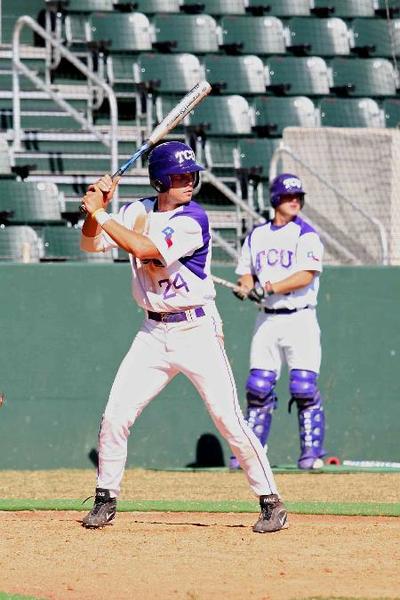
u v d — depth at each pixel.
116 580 20.52
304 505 30.95
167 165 24.83
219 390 25.33
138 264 25.11
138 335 25.62
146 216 25.42
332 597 18.95
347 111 62.72
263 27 65.75
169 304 24.89
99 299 43.09
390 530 26.58
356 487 36.88
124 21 63.31
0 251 51.44
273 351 40.94
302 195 40.50
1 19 68.56
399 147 51.88
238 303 44.19
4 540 24.67
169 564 22.00
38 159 58.47
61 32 64.88
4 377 42.25
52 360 42.66
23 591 19.59
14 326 42.41
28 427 42.44
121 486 37.28
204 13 66.88
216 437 43.91
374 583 20.38
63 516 29.12
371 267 45.41
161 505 30.84
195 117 60.03
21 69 57.16
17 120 58.28
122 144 61.03
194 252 24.86
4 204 53.94
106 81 62.41
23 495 34.66
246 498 33.97
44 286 42.66
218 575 20.97
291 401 41.53
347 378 45.12
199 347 25.17
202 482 38.56
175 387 43.66
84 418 42.88
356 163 52.97
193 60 62.19
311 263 39.91
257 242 40.59
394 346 45.53
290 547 23.98
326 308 45.03
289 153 51.56
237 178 58.34
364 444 45.22
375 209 52.28
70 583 20.27
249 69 63.09
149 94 60.38
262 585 20.08
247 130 60.53
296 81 64.19
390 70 65.81
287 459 44.50
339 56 66.81
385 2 69.19
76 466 42.75
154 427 43.44
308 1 68.06
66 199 56.62
